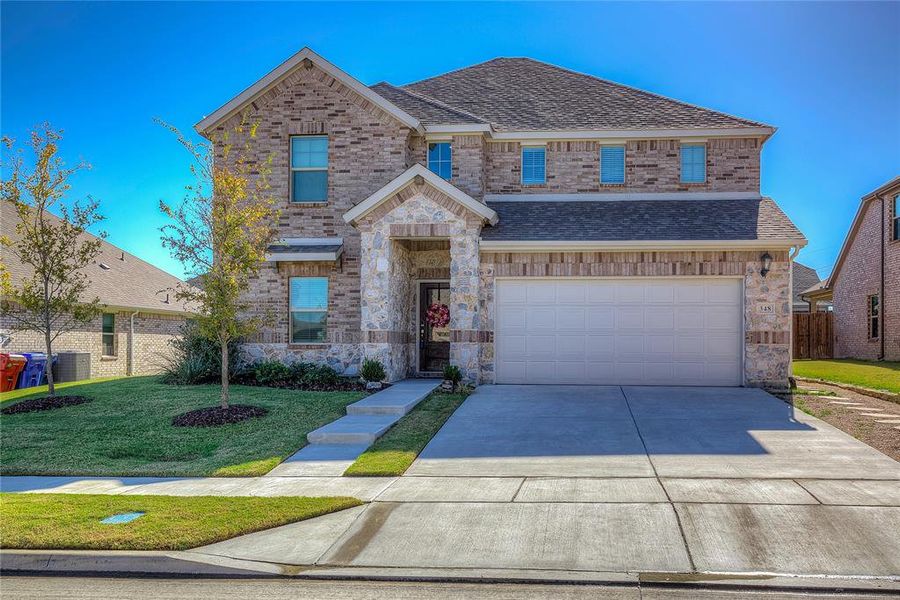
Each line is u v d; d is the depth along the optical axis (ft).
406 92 67.10
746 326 51.65
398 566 20.63
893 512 23.93
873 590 18.52
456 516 24.62
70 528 23.30
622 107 65.16
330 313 58.70
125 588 19.83
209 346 56.75
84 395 49.49
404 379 57.72
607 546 21.58
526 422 39.91
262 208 43.91
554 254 53.26
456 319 53.01
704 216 56.03
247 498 26.91
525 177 62.03
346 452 34.65
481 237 53.83
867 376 60.90
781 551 20.86
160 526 23.44
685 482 27.91
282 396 47.65
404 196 53.36
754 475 28.71
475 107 66.49
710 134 59.98
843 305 93.40
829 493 26.13
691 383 52.54
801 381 60.29
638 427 38.17
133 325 83.46
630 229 53.98
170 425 40.22
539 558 20.89
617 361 53.21
